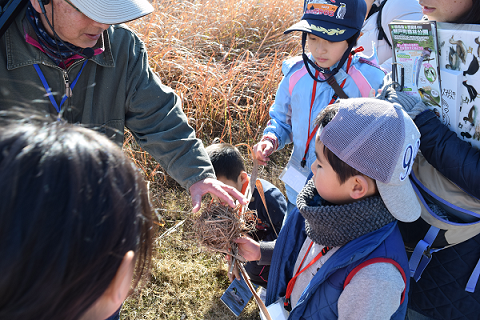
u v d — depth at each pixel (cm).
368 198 116
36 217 46
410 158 112
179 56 445
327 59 203
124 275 58
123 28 167
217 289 269
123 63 166
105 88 164
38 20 141
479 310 159
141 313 248
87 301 53
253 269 206
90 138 57
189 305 257
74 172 50
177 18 534
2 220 46
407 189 115
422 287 168
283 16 607
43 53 146
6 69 146
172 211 322
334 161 115
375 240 115
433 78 150
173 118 178
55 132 54
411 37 153
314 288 120
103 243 51
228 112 420
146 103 175
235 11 576
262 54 539
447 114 151
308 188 134
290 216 151
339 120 112
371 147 108
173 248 294
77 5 130
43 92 152
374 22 274
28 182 48
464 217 150
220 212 162
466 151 142
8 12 133
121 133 176
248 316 252
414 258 157
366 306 109
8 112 59
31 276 47
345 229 115
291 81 225
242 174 213
